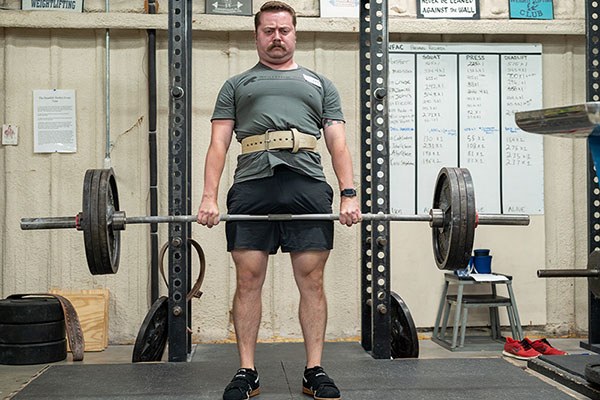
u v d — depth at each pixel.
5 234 4.36
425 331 4.55
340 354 3.68
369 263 3.88
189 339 3.72
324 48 4.54
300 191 2.74
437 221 2.92
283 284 4.46
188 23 4.01
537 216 4.61
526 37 4.65
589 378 2.86
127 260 4.41
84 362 3.89
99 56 4.42
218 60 4.48
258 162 2.73
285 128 2.74
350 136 4.55
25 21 4.29
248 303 2.75
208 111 4.47
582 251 4.68
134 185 4.42
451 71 4.58
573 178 4.68
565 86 4.68
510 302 4.19
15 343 3.78
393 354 3.71
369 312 3.86
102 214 2.75
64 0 4.38
